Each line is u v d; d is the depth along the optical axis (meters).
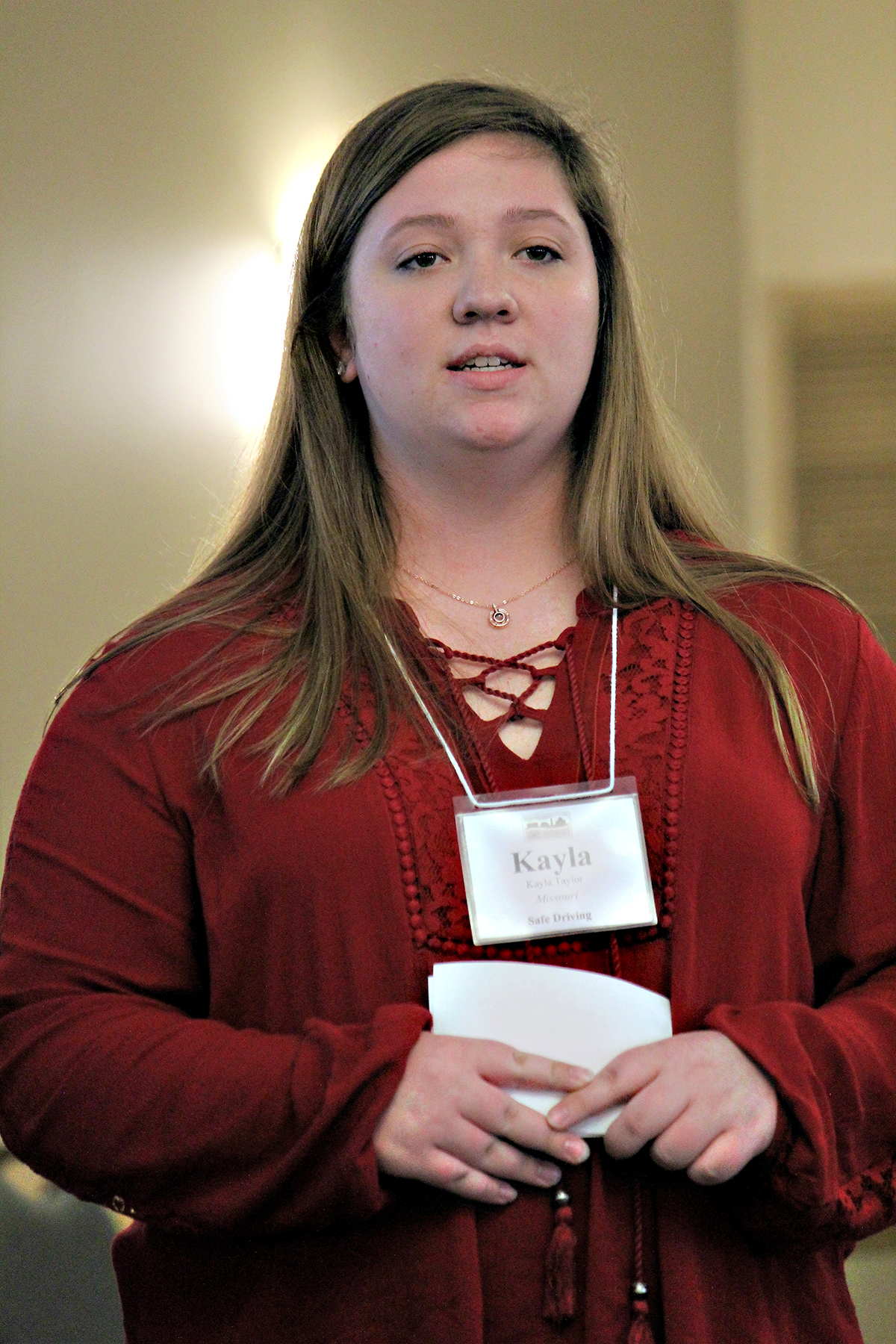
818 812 5.23
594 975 4.81
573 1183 4.79
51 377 14.12
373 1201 4.54
